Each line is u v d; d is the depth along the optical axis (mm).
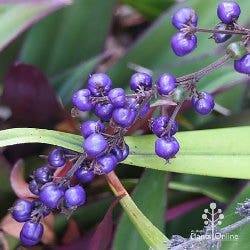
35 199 253
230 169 270
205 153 274
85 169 245
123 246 284
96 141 227
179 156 273
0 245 295
